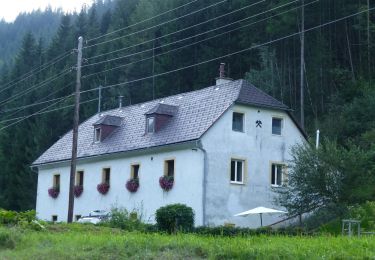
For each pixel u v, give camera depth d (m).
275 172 39.09
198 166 36.28
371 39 59.31
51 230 20.59
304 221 34.94
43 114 74.12
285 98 61.62
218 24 67.56
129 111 46.97
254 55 65.75
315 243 15.56
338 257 14.06
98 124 45.47
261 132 38.84
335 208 32.72
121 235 18.64
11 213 20.38
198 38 69.19
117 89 74.75
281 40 63.81
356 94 56.97
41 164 50.38
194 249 15.23
